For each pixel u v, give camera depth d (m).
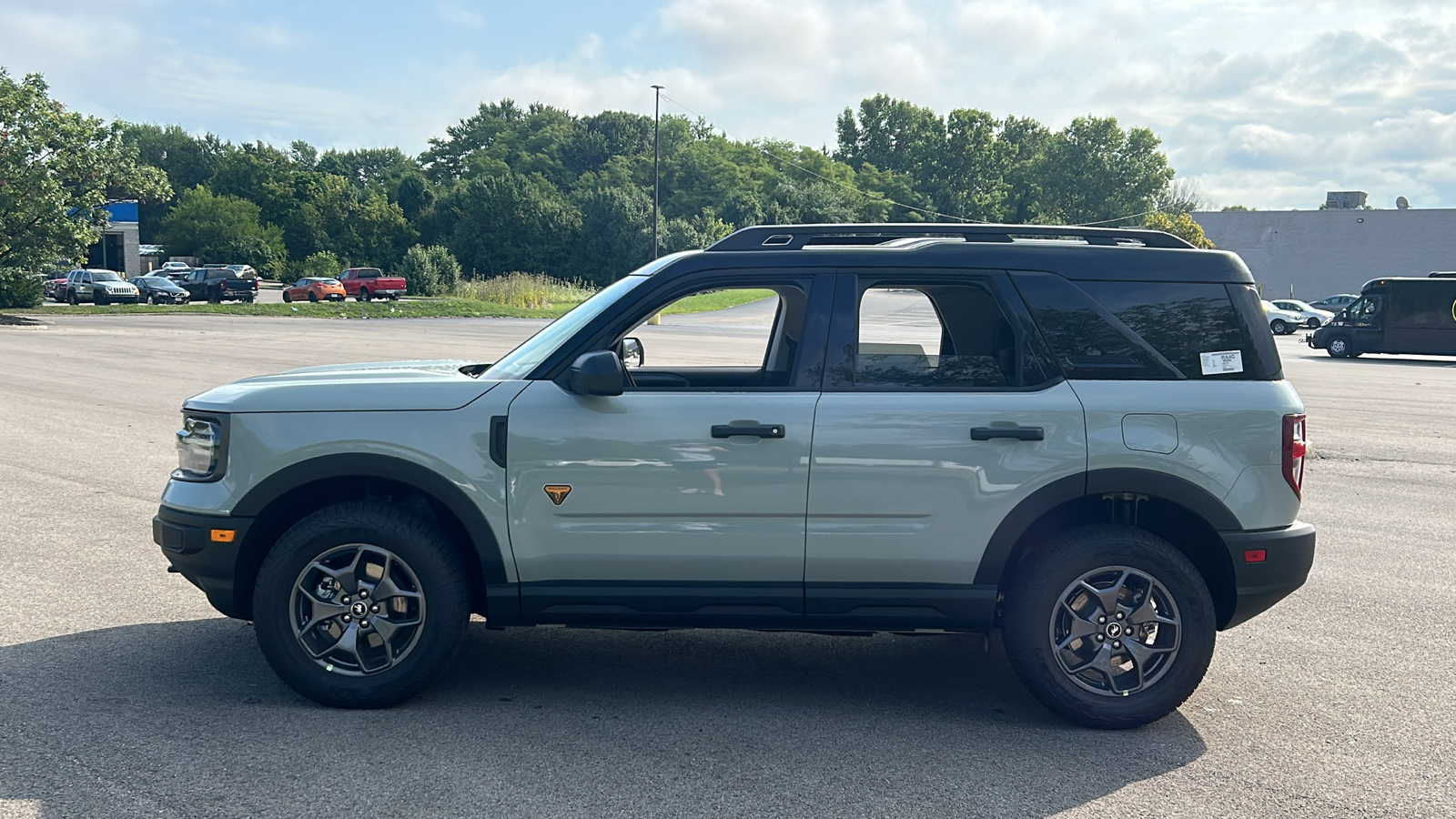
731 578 4.18
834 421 4.12
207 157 132.50
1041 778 3.73
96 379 17.28
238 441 4.17
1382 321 31.59
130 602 5.65
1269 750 4.03
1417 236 77.75
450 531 4.39
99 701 4.26
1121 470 4.12
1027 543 4.34
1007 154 158.75
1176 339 4.23
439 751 3.85
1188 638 4.13
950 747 3.99
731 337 27.22
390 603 4.22
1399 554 7.37
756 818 3.37
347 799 3.44
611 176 128.00
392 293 56.19
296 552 4.12
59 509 7.92
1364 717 4.39
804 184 126.75
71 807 3.34
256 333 31.53
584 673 4.77
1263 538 4.16
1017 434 4.10
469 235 93.25
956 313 4.41
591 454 4.12
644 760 3.80
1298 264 81.12
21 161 37.28
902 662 5.03
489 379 4.27
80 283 44.44
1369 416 16.05
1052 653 4.16
